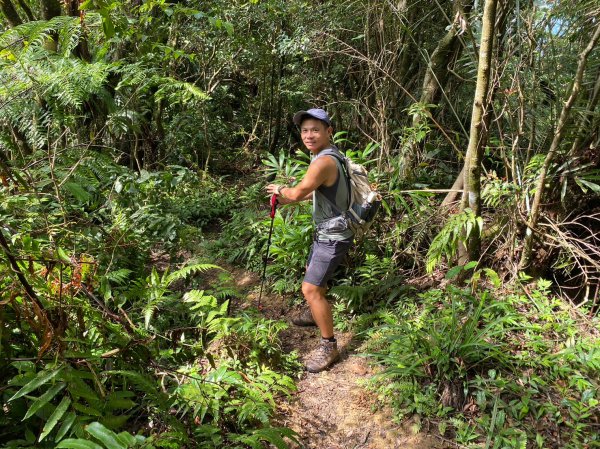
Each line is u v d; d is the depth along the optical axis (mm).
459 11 3244
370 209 2875
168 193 4746
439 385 2619
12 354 1878
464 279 3379
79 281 1890
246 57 6324
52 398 1707
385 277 3619
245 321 3043
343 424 2561
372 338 3109
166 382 2381
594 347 2641
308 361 2992
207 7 5277
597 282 3100
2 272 1578
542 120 3188
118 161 4777
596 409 2398
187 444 2117
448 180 4535
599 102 2967
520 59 2941
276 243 3945
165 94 4047
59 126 2961
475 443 2342
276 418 2576
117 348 2051
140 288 2721
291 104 7047
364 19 4539
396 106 4664
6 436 1746
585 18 2799
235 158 7418
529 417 2418
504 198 3404
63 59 2699
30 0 4160
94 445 1358
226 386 2455
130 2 4320
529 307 3092
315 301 2906
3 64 2561
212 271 4219
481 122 2891
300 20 4887
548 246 3186
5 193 2080
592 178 2883
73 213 2838
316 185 2695
